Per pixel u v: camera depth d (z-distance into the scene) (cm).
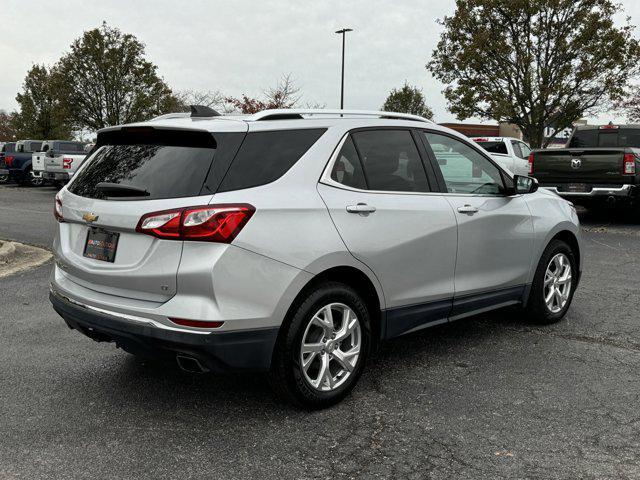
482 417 367
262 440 338
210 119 372
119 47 2762
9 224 1281
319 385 371
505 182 508
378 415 369
